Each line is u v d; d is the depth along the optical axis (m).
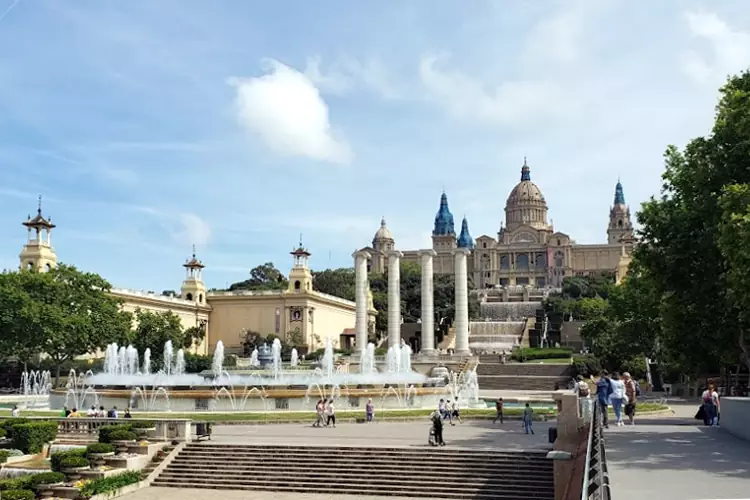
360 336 110.56
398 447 36.69
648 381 93.31
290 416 52.22
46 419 43.59
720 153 40.78
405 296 189.62
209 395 58.09
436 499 32.47
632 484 22.11
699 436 34.59
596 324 105.31
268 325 143.12
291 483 34.84
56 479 32.88
